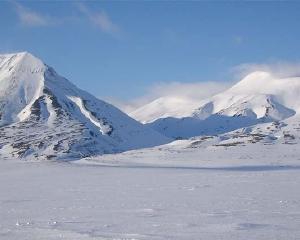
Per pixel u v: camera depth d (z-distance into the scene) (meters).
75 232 25.36
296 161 127.94
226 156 146.12
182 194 47.47
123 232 25.25
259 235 23.56
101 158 166.75
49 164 151.12
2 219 31.73
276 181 62.69
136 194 48.66
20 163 161.00
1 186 67.12
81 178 82.56
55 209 37.12
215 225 26.94
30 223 29.30
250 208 34.78
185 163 134.75
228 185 57.62
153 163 140.00
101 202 41.62
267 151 152.25
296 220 28.45
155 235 24.16
